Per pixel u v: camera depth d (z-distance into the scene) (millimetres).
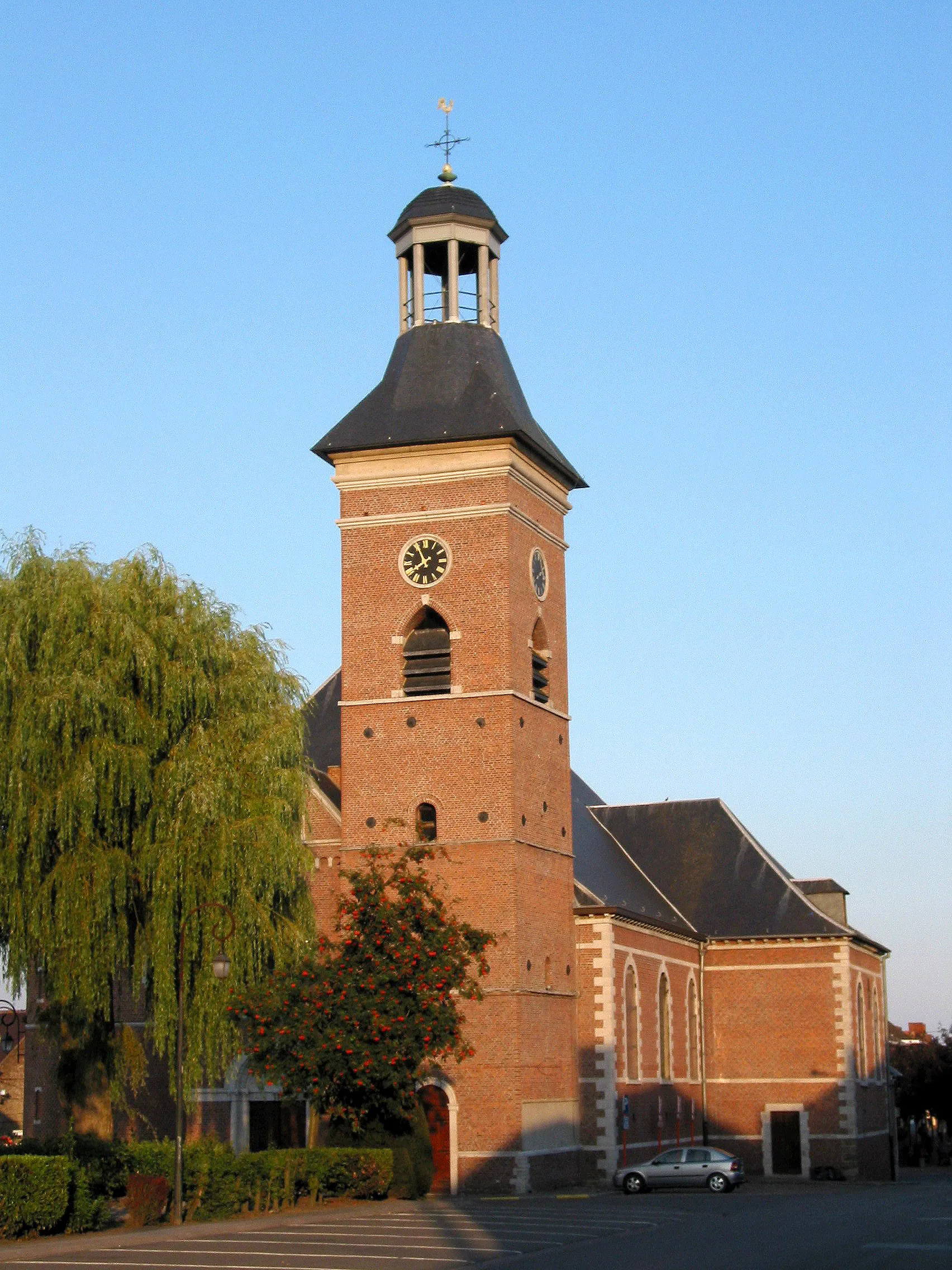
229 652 41406
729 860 67938
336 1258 27688
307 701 43969
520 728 48500
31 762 37156
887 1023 74312
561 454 53125
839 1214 39875
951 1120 104125
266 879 39906
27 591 39188
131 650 38750
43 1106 50750
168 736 39562
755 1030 64125
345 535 50219
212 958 38750
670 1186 50562
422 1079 43656
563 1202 43656
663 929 59094
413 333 52000
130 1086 43875
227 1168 36719
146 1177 33875
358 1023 40281
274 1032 40062
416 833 47938
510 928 46625
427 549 49281
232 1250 28969
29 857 37156
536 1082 47406
